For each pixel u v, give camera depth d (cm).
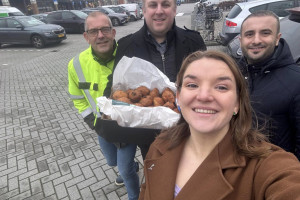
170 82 95
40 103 293
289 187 41
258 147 52
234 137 53
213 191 49
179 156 62
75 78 115
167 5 93
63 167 172
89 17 101
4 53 629
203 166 53
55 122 240
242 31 96
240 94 53
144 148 105
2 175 169
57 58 529
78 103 120
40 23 683
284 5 353
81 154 185
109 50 105
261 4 361
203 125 50
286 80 85
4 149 200
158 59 103
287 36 199
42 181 160
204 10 500
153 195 59
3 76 426
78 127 227
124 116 82
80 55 114
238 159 50
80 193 147
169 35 100
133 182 114
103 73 108
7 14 772
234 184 48
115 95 94
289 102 84
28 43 653
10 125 242
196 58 53
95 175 161
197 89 50
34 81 384
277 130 88
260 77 92
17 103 298
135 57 95
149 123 82
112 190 147
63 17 843
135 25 971
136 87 101
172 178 58
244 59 100
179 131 65
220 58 51
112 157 123
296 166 46
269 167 47
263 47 89
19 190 154
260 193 46
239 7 379
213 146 56
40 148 198
